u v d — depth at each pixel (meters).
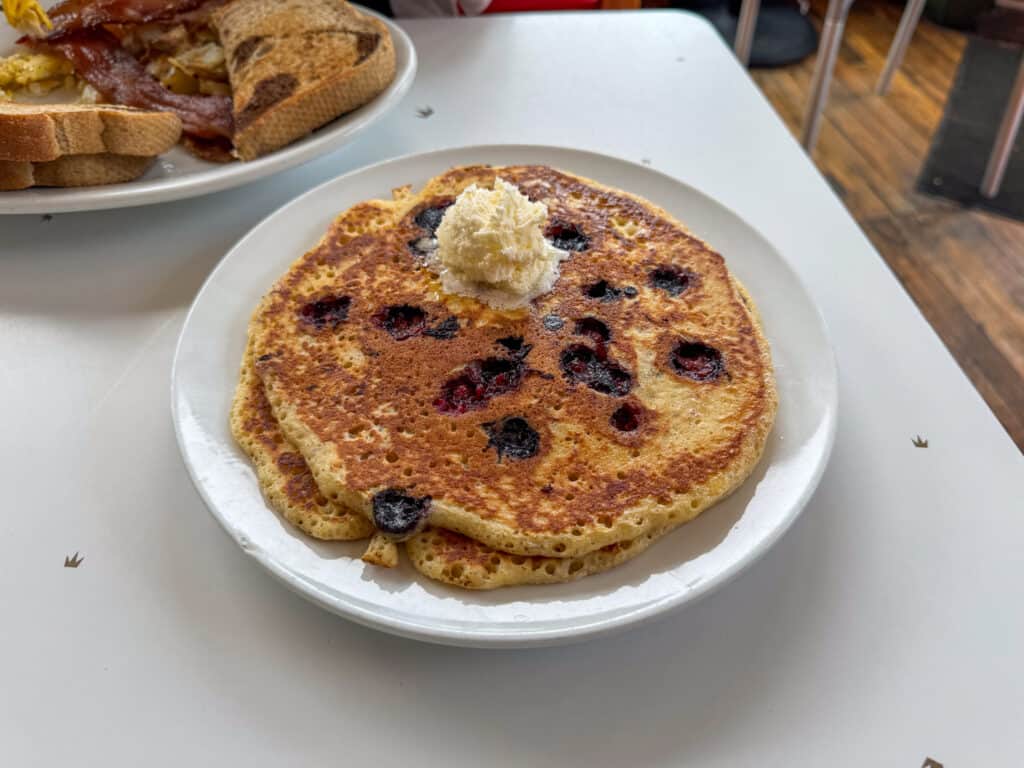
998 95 1.00
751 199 0.42
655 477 0.27
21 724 0.23
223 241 0.40
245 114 0.42
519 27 0.56
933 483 0.29
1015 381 0.70
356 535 0.26
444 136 0.46
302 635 0.25
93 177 0.39
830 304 0.36
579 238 0.36
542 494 0.27
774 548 0.28
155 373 0.33
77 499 0.29
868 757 0.23
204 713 0.24
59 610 0.26
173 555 0.27
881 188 0.88
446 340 0.32
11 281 0.37
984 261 0.80
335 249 0.35
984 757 0.23
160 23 0.49
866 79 1.03
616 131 0.47
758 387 0.30
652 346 0.31
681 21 0.57
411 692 0.24
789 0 1.13
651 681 0.25
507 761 0.23
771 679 0.25
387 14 0.65
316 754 0.23
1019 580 0.27
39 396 0.32
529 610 0.24
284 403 0.29
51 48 0.46
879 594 0.26
